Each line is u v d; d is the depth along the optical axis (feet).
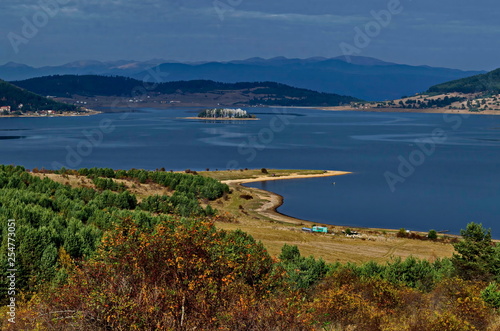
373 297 89.25
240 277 54.49
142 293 48.32
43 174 383.45
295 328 50.93
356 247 254.88
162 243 50.96
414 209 460.55
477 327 70.13
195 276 49.75
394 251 248.93
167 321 47.52
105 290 48.62
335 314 68.85
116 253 51.57
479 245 145.48
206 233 53.01
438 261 167.94
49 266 129.29
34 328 55.21
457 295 89.35
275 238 262.67
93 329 48.34
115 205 306.55
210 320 48.49
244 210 407.64
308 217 413.80
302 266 129.70
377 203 485.15
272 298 53.47
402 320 71.82
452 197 526.57
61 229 176.76
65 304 51.21
